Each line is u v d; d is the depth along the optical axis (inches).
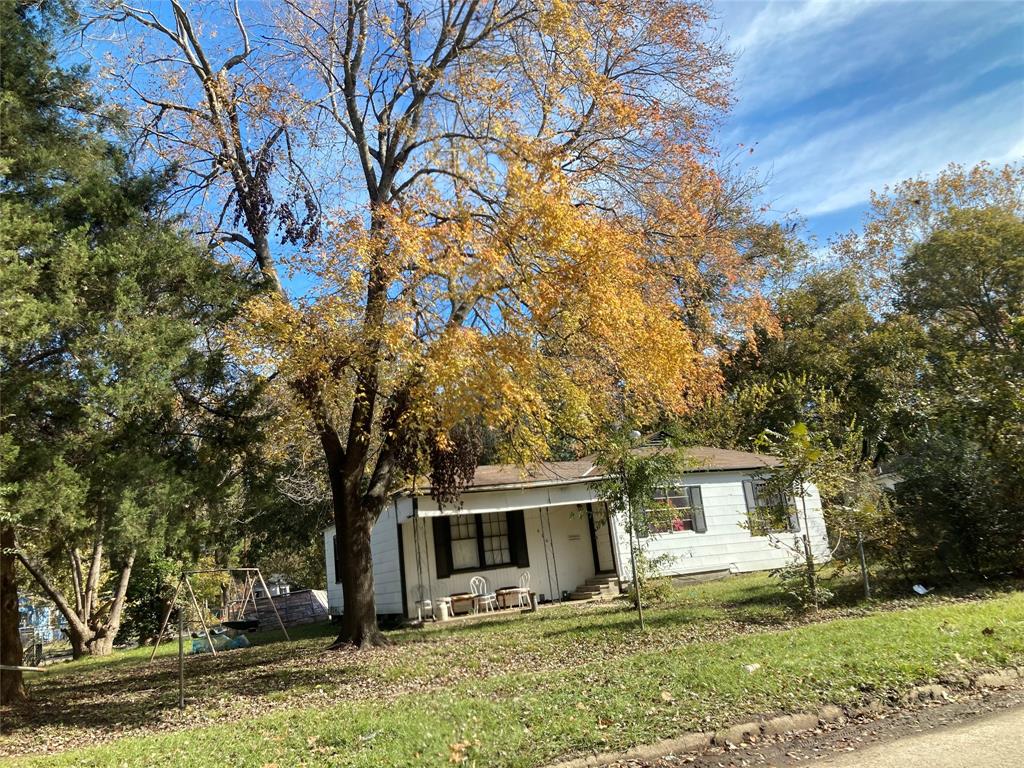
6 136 348.5
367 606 544.7
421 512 693.9
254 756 242.7
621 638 437.7
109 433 351.6
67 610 866.1
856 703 243.0
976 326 1344.7
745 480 859.4
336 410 538.6
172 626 837.2
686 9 572.1
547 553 789.2
